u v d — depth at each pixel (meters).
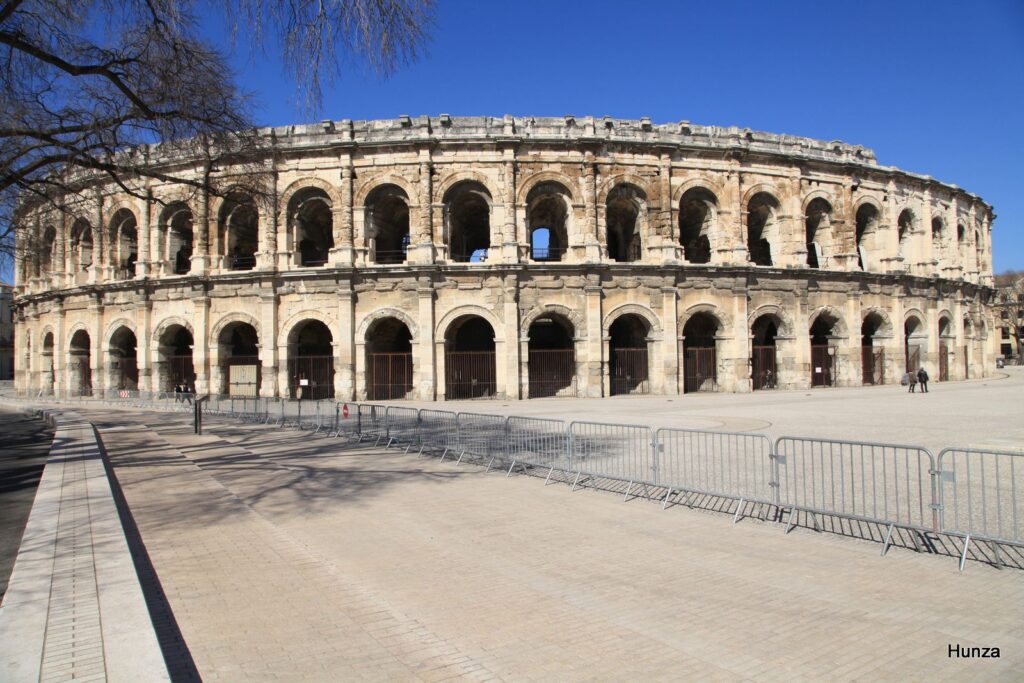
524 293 43.62
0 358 102.62
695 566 9.08
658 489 14.15
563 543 10.29
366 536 10.80
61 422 27.64
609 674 5.89
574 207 44.78
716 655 6.25
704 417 27.88
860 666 5.97
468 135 43.69
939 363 56.72
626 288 44.75
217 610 7.59
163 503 13.23
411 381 47.84
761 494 13.27
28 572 7.51
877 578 8.51
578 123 45.50
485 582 8.51
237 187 27.62
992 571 8.73
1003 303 110.94
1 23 17.69
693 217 52.09
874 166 52.84
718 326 46.78
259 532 11.05
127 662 5.14
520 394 42.94
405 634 6.86
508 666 6.09
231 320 44.75
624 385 48.31
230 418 35.38
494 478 16.08
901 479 14.65
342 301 43.03
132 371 50.62
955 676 5.75
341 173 44.12
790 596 7.86
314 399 46.25
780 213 49.53
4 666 5.04
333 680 5.84
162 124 21.92
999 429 21.83
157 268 47.09
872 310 52.12
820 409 31.05
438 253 43.84
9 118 19.98
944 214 59.59
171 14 18.97
